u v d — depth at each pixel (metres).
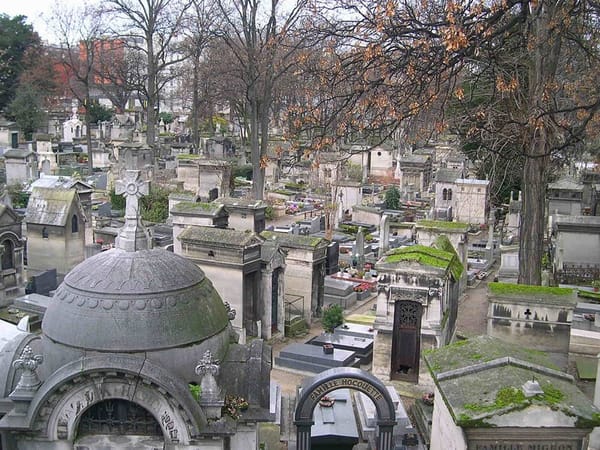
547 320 21.36
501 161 32.94
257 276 26.61
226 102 84.25
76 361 10.66
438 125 20.33
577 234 35.69
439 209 50.66
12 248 29.30
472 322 28.67
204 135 89.50
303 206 57.00
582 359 23.31
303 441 15.43
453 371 12.50
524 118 22.20
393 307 21.80
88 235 38.72
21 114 85.81
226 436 11.05
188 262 12.77
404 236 45.06
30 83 89.69
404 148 69.44
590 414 11.02
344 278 34.81
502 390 11.55
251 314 26.78
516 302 21.45
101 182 59.75
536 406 10.98
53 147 80.25
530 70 23.03
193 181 57.50
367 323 28.09
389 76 19.52
